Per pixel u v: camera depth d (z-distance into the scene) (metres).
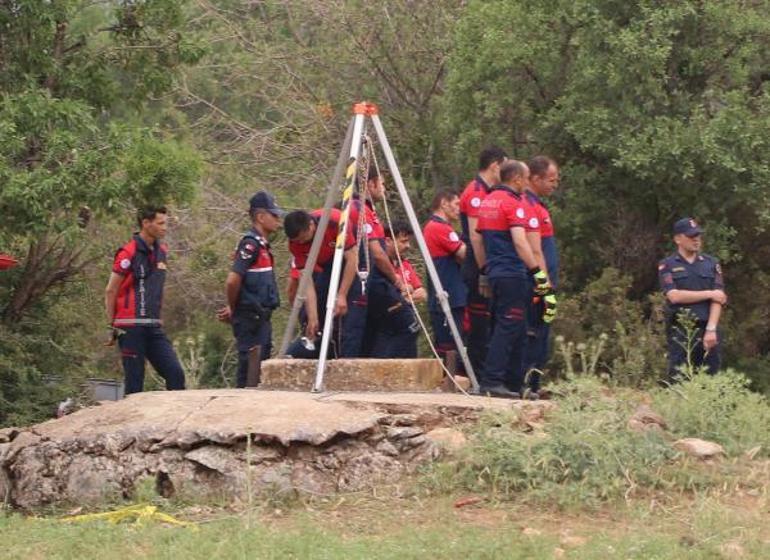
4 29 56.00
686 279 42.28
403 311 42.88
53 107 52.53
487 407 32.47
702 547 25.77
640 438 31.61
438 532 27.02
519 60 66.00
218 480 31.09
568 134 66.69
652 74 63.12
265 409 32.34
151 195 53.97
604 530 27.31
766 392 65.88
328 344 36.81
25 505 32.56
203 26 81.81
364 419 31.61
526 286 37.06
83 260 60.62
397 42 74.62
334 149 74.62
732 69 64.75
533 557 25.38
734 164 61.31
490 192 37.59
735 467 31.53
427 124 73.19
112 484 31.88
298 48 76.38
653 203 66.31
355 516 28.88
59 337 60.16
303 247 41.56
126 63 59.47
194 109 83.69
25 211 50.94
